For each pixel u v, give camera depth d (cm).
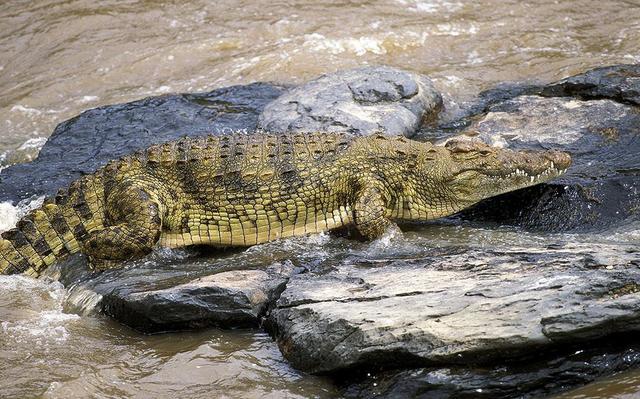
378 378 2030
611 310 1944
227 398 2083
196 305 2350
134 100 4131
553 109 3344
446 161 2752
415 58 4394
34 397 2127
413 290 2169
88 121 3731
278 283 2408
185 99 3916
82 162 3384
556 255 2236
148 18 5006
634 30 4553
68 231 2828
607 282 2011
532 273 2142
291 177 2744
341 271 2395
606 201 2720
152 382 2173
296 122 3350
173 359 2259
